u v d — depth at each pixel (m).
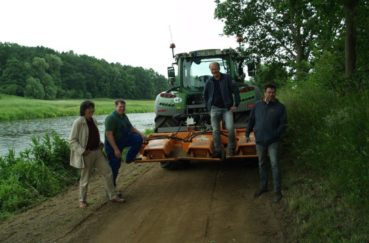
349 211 4.84
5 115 57.09
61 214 6.64
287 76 20.48
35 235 5.77
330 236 4.47
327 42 11.45
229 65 9.51
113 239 5.35
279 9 10.98
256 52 20.75
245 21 20.12
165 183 8.03
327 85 10.30
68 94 130.12
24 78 114.75
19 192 7.92
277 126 6.30
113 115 7.06
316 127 7.72
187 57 9.48
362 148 5.63
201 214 6.00
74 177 9.59
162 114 9.12
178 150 7.70
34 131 31.22
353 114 6.52
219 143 7.33
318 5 9.29
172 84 10.02
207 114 8.88
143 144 7.60
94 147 6.79
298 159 7.38
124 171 9.70
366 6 8.83
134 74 148.88
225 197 6.74
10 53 124.31
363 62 9.94
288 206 5.77
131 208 6.59
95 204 6.96
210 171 8.72
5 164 9.55
